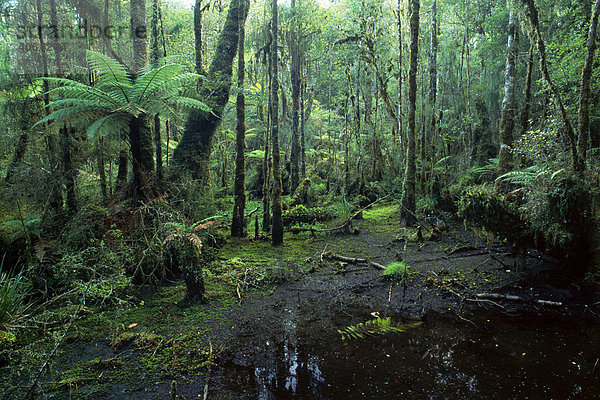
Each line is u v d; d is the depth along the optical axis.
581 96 4.84
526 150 5.74
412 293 4.75
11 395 2.79
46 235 5.62
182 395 2.76
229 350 3.42
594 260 4.75
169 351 3.41
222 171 13.09
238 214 7.80
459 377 2.94
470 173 9.73
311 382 2.90
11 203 6.05
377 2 11.04
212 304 4.49
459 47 15.16
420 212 8.80
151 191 5.99
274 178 7.20
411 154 8.23
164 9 10.98
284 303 4.54
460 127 12.20
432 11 10.33
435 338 3.60
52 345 3.51
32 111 6.58
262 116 12.89
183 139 8.41
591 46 4.72
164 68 5.30
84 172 7.80
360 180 11.64
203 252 6.07
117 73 5.40
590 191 4.41
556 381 2.86
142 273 4.93
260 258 6.36
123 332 3.76
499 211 4.93
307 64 13.51
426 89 12.81
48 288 4.75
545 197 4.54
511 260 5.48
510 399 2.65
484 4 13.88
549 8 9.66
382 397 2.70
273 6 6.84
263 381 2.93
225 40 8.84
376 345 3.48
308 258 6.25
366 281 5.22
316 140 18.06
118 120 5.48
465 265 5.56
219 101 8.49
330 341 3.57
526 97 7.80
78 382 2.94
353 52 11.37
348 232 8.07
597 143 8.06
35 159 6.30
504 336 3.61
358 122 11.82
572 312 4.06
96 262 4.91
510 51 7.64
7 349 3.36
